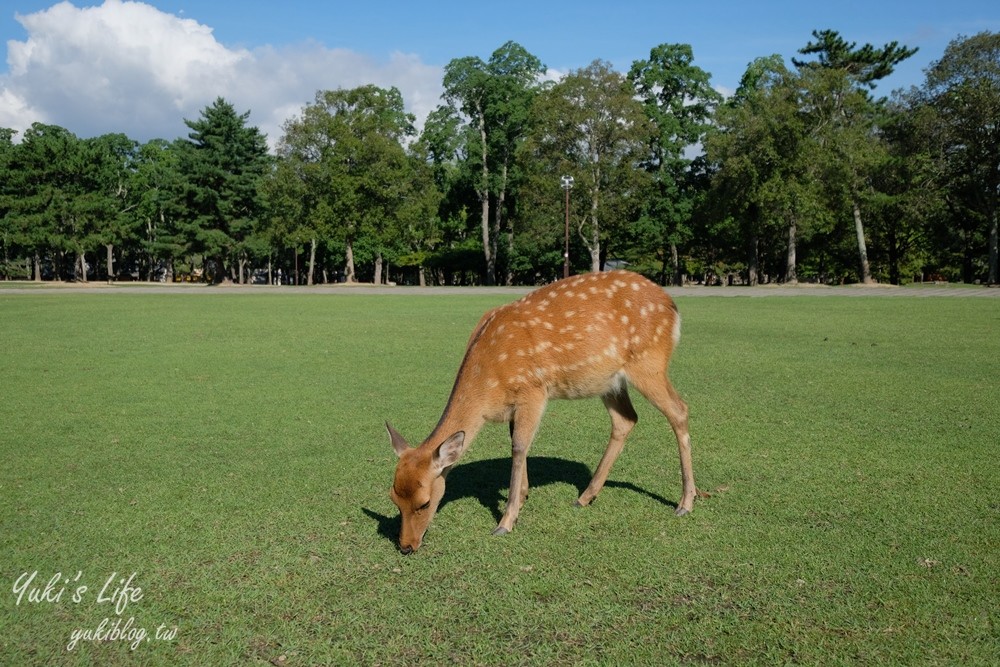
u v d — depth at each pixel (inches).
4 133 3026.6
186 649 142.9
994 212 1872.5
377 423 321.1
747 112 1884.8
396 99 2679.6
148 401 367.2
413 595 161.9
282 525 201.3
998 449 268.8
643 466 255.0
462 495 228.2
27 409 348.2
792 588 163.2
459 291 1748.3
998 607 153.9
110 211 2620.6
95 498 222.7
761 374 432.8
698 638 144.3
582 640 144.0
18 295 1453.0
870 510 208.7
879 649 139.6
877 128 1924.2
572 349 199.0
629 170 1996.8
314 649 141.9
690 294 1443.2
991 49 1707.7
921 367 452.4
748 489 228.8
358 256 2812.5
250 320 818.8
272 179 2313.0
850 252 2466.8
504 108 2338.8
